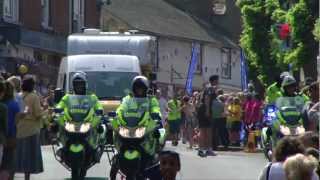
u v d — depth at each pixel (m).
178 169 24.67
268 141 50.72
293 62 96.44
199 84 184.88
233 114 78.38
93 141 45.09
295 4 96.75
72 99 45.19
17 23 106.25
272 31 109.25
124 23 172.38
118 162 42.12
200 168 58.47
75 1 128.62
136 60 71.19
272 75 122.75
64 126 44.72
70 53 76.38
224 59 195.12
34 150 44.31
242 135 78.56
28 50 107.62
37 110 44.16
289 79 50.22
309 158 21.95
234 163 62.81
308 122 48.88
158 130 42.16
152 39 77.69
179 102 85.31
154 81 75.75
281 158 25.52
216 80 72.19
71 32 126.44
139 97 42.62
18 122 40.44
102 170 55.53
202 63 186.50
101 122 45.75
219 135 76.56
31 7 111.75
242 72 119.19
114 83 69.12
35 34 108.81
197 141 78.69
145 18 178.62
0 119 37.00
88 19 135.12
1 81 38.00
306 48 94.81
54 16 119.62
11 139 38.19
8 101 38.25
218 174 54.66
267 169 25.56
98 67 69.75
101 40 76.81
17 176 50.69
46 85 108.81
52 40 116.12
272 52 115.94
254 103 78.19
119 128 42.19
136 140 41.81
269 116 50.59
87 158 45.09
